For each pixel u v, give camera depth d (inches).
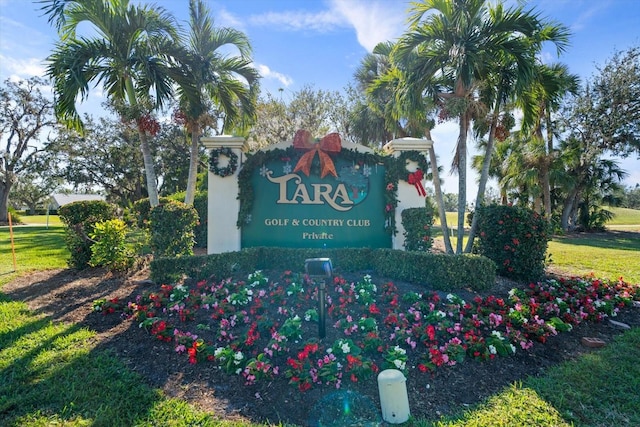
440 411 98.4
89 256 260.1
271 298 159.5
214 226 261.4
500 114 309.4
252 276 187.2
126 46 273.1
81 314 168.1
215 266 194.9
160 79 282.7
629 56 717.9
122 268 241.3
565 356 134.7
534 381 114.7
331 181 261.6
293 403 100.1
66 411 95.9
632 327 165.9
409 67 289.4
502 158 677.9
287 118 713.6
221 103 350.6
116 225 244.1
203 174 566.6
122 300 180.9
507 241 229.5
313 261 123.3
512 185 656.4
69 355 126.8
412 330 131.8
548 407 101.0
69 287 214.5
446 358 114.9
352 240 260.2
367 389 105.6
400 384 93.7
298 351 122.3
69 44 264.4
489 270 190.9
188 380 111.6
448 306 154.2
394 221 259.4
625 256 383.2
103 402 99.9
